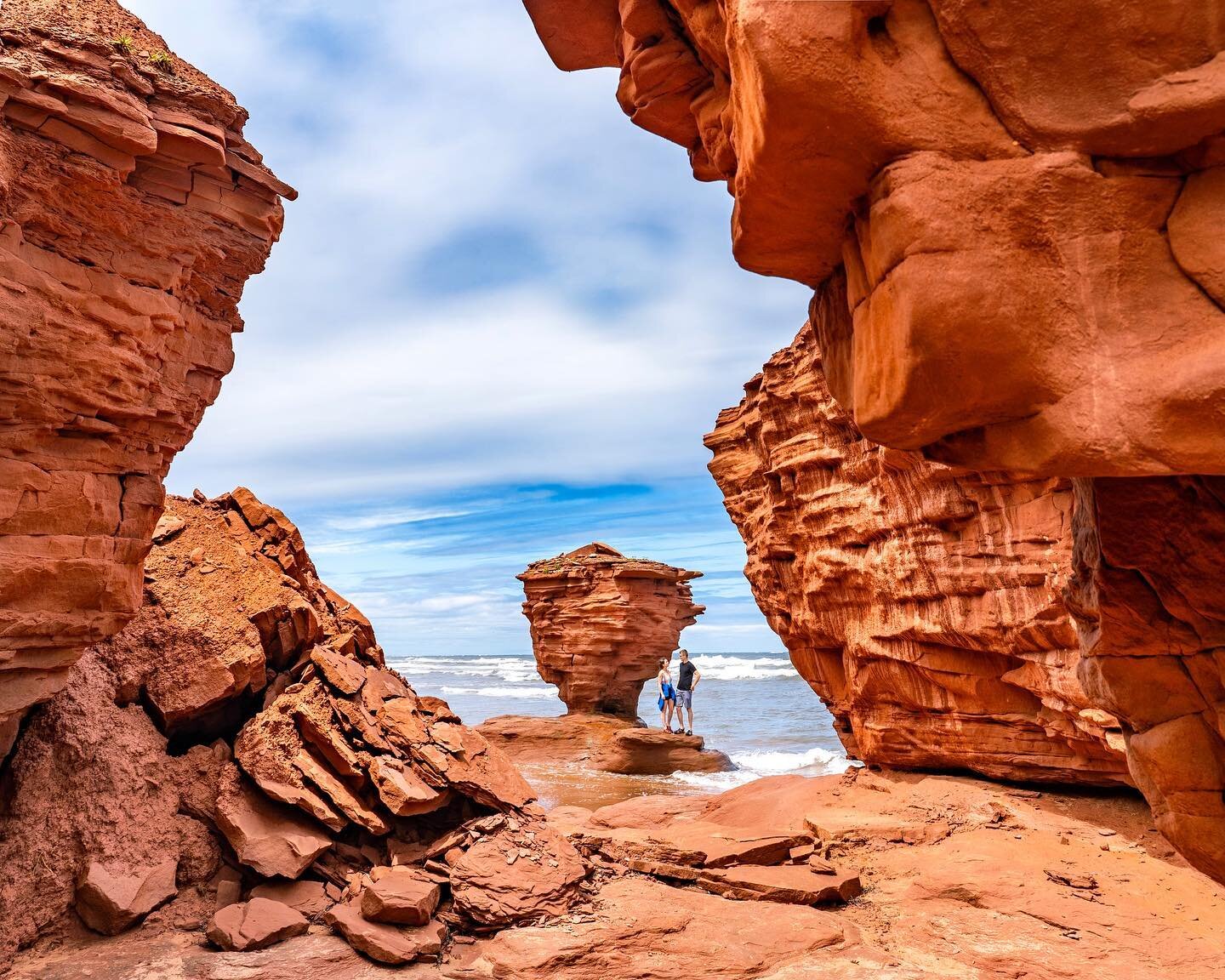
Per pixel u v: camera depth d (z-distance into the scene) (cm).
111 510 784
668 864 1005
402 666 13738
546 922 863
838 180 366
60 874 827
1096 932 802
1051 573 1036
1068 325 311
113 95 719
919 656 1309
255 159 874
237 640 1064
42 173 689
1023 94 310
